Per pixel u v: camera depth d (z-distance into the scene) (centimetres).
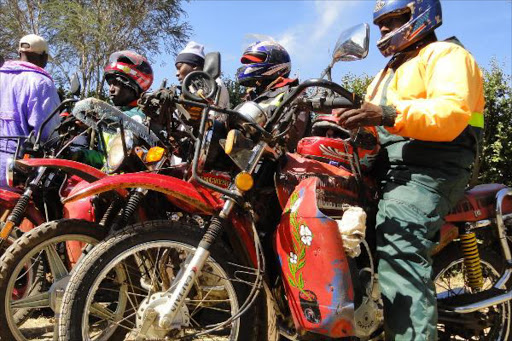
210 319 405
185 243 293
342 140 318
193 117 306
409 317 299
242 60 421
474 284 367
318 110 291
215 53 294
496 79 711
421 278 304
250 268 300
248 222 304
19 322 435
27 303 371
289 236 300
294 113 299
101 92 1050
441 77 306
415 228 308
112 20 1956
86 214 410
